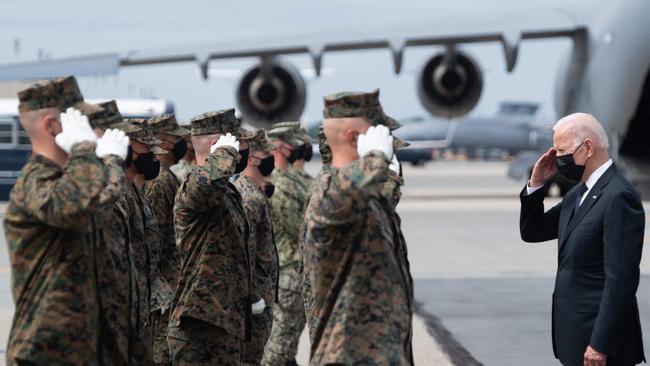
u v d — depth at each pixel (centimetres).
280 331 1484
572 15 5125
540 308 2089
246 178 1313
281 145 1559
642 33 4412
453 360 1584
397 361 809
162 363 1288
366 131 850
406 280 855
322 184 823
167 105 5669
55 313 820
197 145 1190
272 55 5306
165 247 1323
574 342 1000
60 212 780
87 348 832
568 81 5206
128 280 906
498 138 14975
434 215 4553
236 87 5519
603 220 981
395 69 5103
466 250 3148
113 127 910
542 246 3259
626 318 980
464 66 5447
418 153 14525
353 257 823
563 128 1014
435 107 5512
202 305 1118
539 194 1088
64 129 809
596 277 993
